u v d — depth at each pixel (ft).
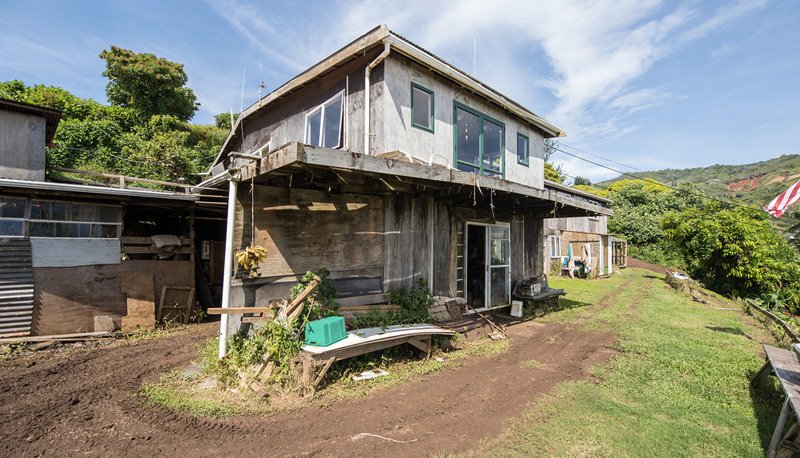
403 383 15.25
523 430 11.61
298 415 12.32
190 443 10.64
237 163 25.98
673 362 18.20
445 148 24.57
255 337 15.75
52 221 21.88
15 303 19.86
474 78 26.50
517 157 31.83
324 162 12.93
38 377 15.81
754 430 11.93
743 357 19.06
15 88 57.11
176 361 17.98
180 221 34.24
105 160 52.06
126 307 23.63
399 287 22.27
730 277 43.62
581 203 27.71
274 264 17.80
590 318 29.58
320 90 25.68
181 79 76.07
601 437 11.21
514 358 19.20
